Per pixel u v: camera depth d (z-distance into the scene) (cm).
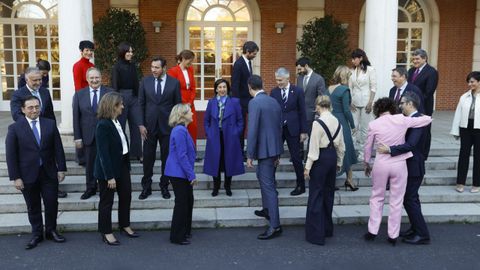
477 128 628
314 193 517
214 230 565
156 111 596
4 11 1359
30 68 565
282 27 1382
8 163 489
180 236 517
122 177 520
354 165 712
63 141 765
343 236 546
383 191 516
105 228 509
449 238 541
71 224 554
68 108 766
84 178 666
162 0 1366
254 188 668
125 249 505
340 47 1325
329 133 504
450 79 1420
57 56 1380
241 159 617
